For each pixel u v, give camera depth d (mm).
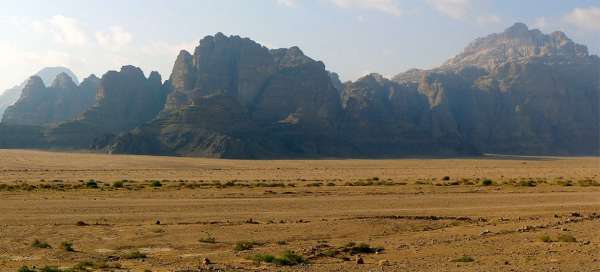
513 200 63906
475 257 31562
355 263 30359
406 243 37219
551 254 31953
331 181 101938
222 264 30391
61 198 65875
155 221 47812
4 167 159250
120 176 124500
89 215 51469
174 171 152875
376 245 36625
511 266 28469
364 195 69312
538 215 51188
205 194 70500
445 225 45719
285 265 29969
